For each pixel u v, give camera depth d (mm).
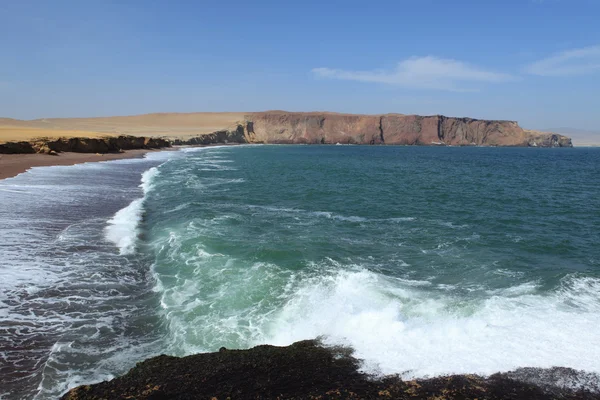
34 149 40594
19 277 9938
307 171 45562
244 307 8844
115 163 42562
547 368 6496
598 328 7863
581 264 12695
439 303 9078
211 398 5555
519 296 9680
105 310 8625
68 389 5945
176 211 19328
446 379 6152
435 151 133750
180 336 7594
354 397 5664
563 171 54031
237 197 24625
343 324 7945
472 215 20750
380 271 11508
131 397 5539
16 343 7129
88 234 13977
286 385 5914
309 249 13273
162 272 10867
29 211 16703
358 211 21250
